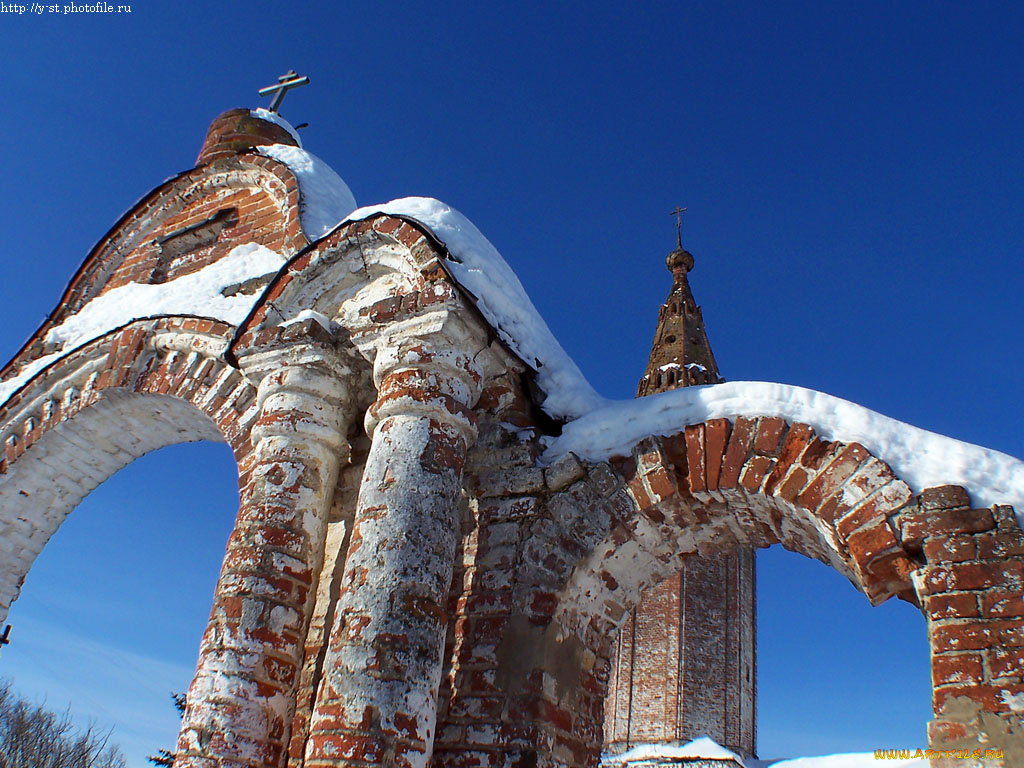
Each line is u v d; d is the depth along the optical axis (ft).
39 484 25.77
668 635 93.40
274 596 15.69
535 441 17.42
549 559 15.81
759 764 81.25
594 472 16.49
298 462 17.15
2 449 25.41
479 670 15.19
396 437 15.44
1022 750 11.02
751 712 94.17
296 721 16.34
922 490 13.64
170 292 25.49
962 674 11.93
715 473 15.47
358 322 18.13
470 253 17.78
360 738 12.54
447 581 14.66
